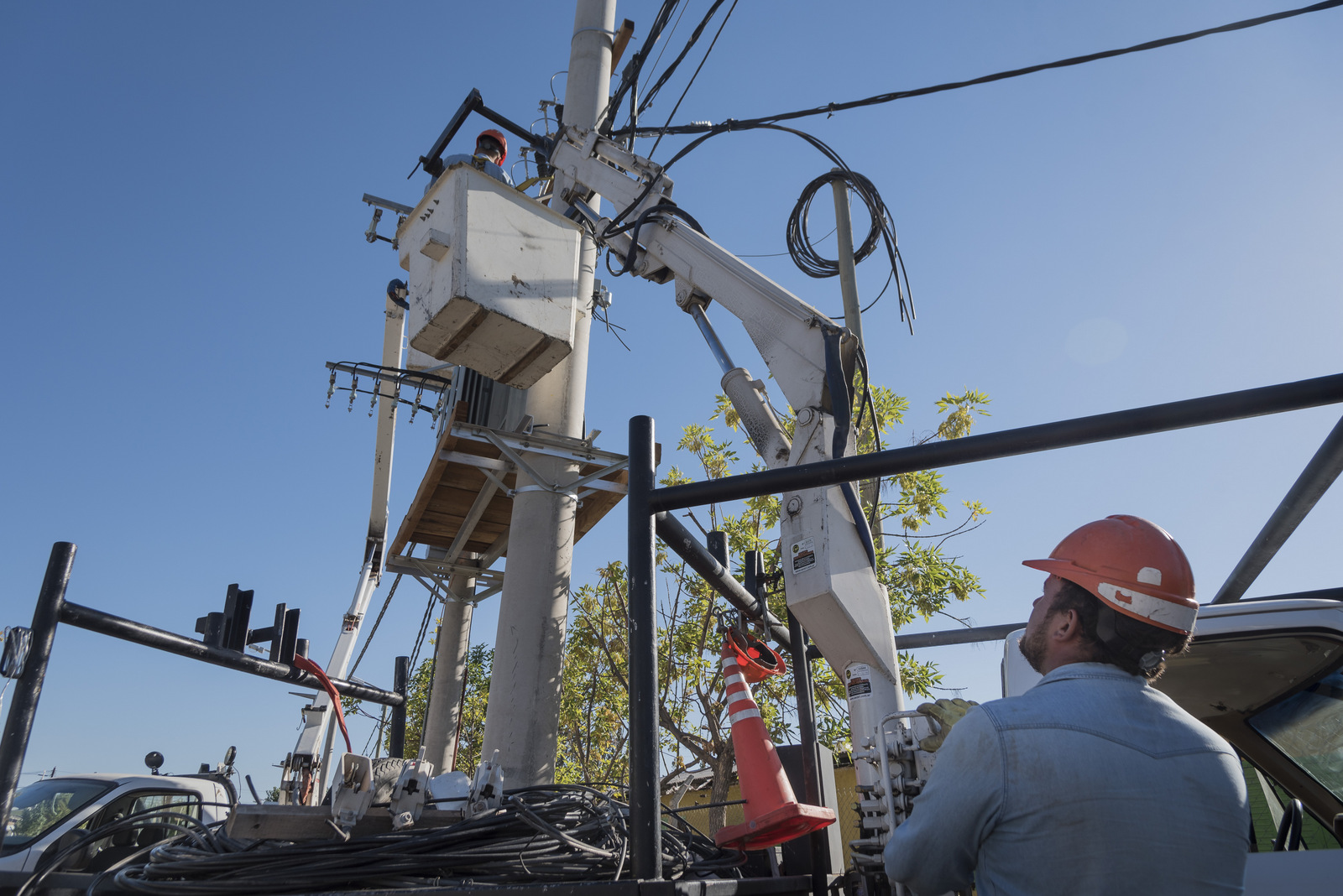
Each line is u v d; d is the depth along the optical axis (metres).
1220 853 1.26
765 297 4.54
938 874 1.34
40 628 1.88
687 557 2.41
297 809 2.16
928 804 1.34
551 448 7.39
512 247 3.62
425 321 3.58
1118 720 1.32
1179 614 1.39
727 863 2.44
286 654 3.09
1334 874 2.17
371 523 8.90
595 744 14.99
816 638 3.21
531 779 6.39
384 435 8.99
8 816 1.71
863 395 4.24
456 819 2.38
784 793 2.17
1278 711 2.75
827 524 3.25
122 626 2.14
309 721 4.88
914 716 2.32
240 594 2.87
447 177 3.69
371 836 2.07
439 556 9.78
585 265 8.15
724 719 11.31
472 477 7.77
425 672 17.89
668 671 11.53
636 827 1.68
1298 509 3.34
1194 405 1.53
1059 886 1.22
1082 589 1.48
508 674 6.65
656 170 6.01
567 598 7.05
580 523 8.64
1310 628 2.49
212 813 6.18
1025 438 1.64
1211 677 2.76
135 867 2.42
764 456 4.22
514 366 3.85
